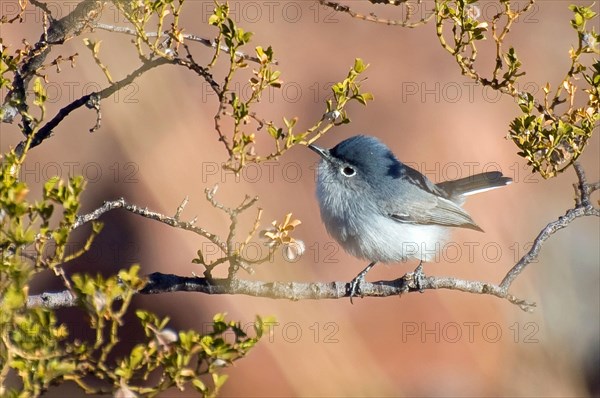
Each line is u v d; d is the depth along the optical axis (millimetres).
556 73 16516
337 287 7184
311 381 13000
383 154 10305
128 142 13547
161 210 13281
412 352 13672
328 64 15117
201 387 4922
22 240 4625
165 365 4871
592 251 14914
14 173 5133
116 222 13086
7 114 6434
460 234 14656
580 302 14414
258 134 14133
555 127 6625
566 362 14031
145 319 4891
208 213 13344
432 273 14195
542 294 14500
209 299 13156
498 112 15445
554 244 14891
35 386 4578
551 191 15398
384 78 15219
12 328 4762
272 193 13695
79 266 12742
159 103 13781
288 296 7113
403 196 10117
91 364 4848
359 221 10055
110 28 6613
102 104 13547
